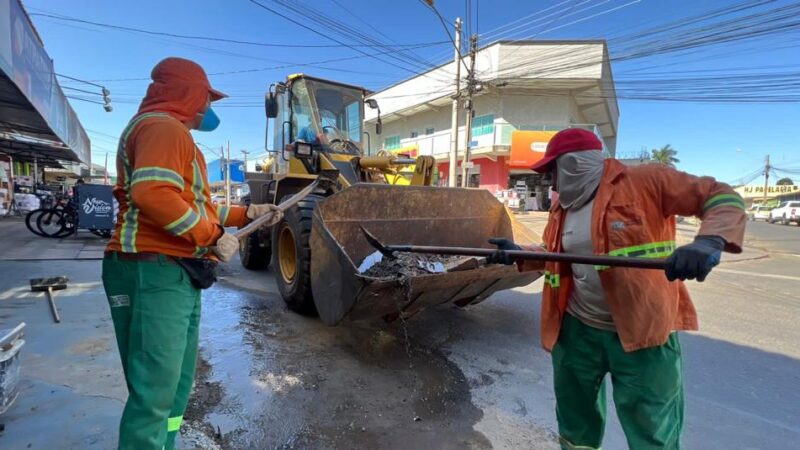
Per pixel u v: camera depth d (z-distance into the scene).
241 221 2.27
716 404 2.76
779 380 3.13
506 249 1.79
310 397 2.66
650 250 1.51
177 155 1.55
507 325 4.15
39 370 2.72
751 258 10.55
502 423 2.45
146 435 1.56
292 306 4.28
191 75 1.73
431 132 26.28
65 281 4.84
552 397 2.76
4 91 6.71
